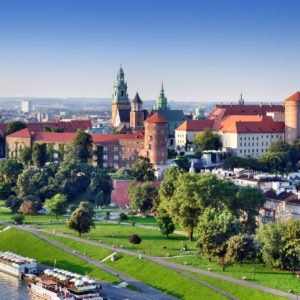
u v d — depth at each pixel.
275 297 199.12
